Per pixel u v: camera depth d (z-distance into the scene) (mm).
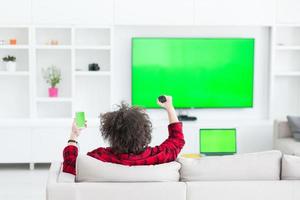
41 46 5953
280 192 2473
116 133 2480
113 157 2541
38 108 6336
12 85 6285
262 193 2467
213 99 6395
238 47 6336
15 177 5555
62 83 6324
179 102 6352
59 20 5938
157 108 6336
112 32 6016
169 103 2777
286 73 6293
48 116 6359
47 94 6320
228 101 6418
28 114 6336
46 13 5922
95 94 6355
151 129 2582
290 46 6273
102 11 5969
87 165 2461
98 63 6305
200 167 2547
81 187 2375
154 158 2551
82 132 5957
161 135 6031
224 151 4324
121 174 2453
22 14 5898
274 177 2572
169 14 6031
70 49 6258
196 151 6094
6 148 5859
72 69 5992
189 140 6070
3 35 6195
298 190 2480
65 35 6254
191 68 6312
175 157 2641
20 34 6219
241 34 6422
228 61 6348
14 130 5852
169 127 2748
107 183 2420
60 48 5977
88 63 6301
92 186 2385
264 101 6570
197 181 2516
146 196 2408
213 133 4328
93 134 5980
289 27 6461
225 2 6082
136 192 2402
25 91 6301
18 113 6320
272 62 6316
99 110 6379
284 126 5676
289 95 6609
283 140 5531
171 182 2463
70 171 2561
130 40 6297
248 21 6129
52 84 6141
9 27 6012
